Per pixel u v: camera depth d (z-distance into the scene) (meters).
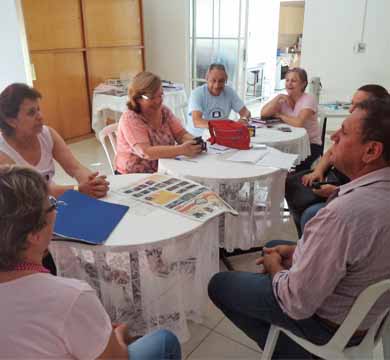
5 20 3.39
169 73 6.01
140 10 5.82
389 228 0.90
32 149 1.75
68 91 5.04
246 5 4.94
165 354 1.05
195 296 1.64
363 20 4.27
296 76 3.03
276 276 1.17
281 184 2.06
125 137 2.23
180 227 1.35
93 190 1.57
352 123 1.00
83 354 0.76
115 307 1.45
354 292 1.01
